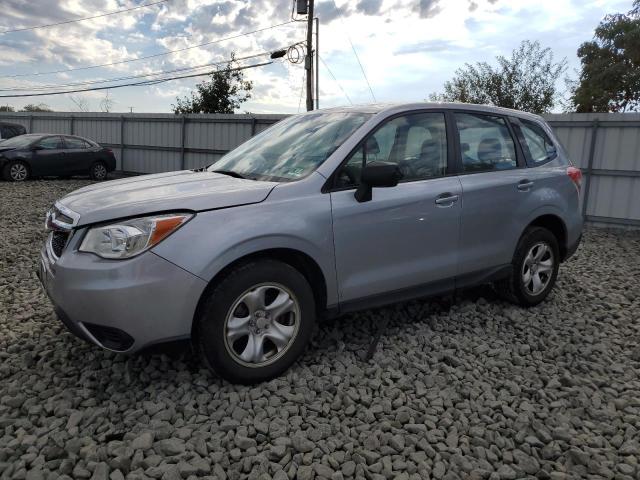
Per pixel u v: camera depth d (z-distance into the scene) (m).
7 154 15.84
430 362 3.72
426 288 4.05
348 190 3.58
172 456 2.61
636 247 8.84
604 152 11.19
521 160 4.72
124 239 2.90
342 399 3.20
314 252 3.39
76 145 17.41
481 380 3.50
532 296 4.80
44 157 16.48
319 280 3.52
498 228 4.41
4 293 5.12
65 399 3.10
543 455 2.75
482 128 4.52
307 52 24.20
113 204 3.09
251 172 3.87
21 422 2.85
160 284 2.91
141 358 3.59
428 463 2.65
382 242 3.71
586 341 4.21
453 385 3.41
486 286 5.26
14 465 2.50
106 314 2.88
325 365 3.58
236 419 2.94
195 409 3.04
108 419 2.94
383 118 3.89
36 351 3.68
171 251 2.93
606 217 11.30
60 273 2.99
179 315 2.98
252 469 2.56
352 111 4.11
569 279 5.96
